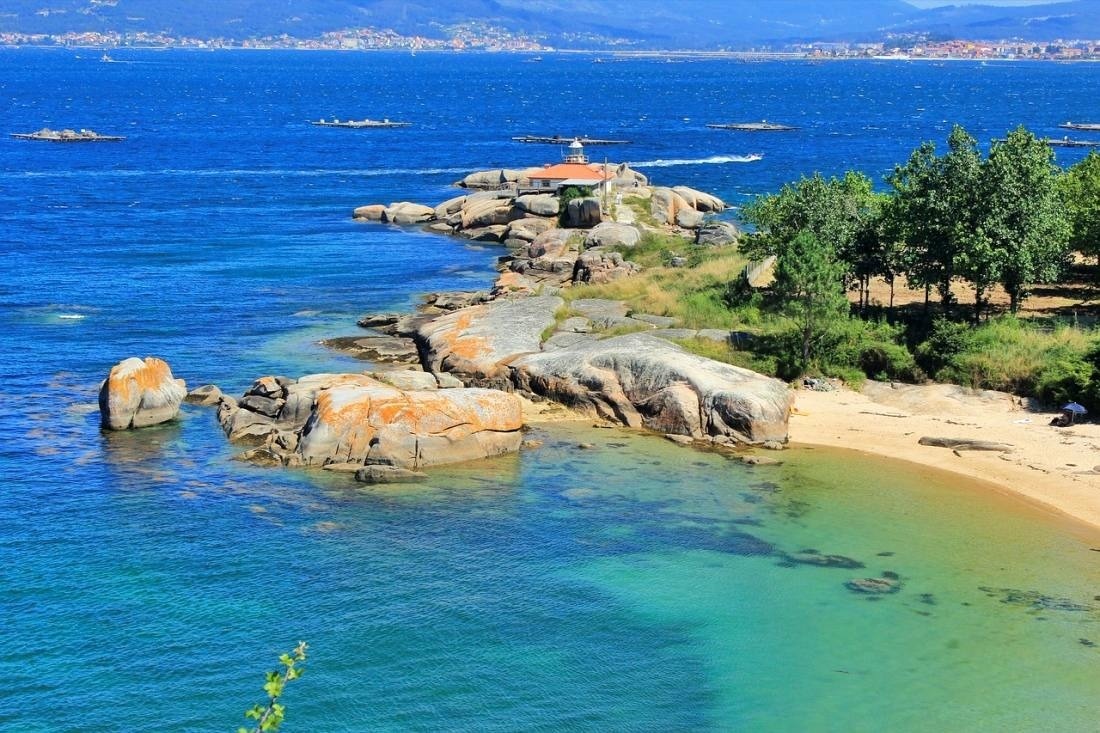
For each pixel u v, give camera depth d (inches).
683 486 1635.1
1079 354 1972.2
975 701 1114.1
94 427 1844.2
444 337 2199.8
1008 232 2177.7
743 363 2116.1
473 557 1406.3
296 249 3523.6
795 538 1467.8
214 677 1135.0
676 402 1846.7
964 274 2196.1
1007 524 1504.7
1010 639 1222.9
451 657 1184.2
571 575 1364.4
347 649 1192.8
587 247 3267.7
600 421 1904.5
